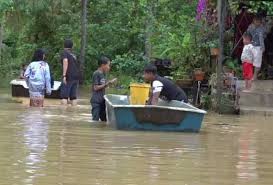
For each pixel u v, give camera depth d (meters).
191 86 31.80
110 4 54.81
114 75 49.12
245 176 12.91
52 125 21.50
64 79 31.34
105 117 23.61
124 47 54.00
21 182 11.75
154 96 21.50
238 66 35.25
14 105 30.08
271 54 35.62
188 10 44.28
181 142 17.91
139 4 52.06
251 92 30.03
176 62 34.25
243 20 36.00
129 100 23.64
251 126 23.11
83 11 49.53
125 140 17.94
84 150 15.79
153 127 20.48
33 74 29.23
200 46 32.97
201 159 14.91
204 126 22.73
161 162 14.28
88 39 53.50
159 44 44.56
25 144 16.58
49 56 55.06
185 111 20.30
